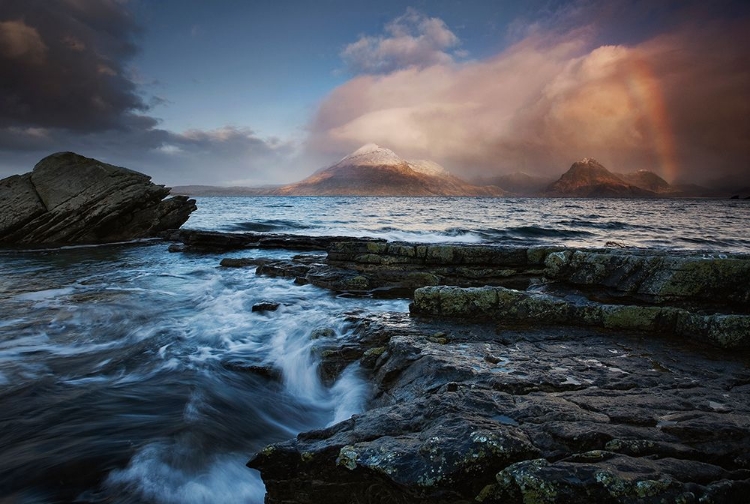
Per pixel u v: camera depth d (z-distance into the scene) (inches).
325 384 303.7
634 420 171.9
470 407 186.7
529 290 423.8
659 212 3292.3
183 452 233.5
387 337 323.3
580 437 154.9
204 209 3344.0
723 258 364.2
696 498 126.6
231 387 314.8
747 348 274.2
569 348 281.9
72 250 1058.1
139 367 342.6
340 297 538.3
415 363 260.1
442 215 2625.5
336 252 649.6
